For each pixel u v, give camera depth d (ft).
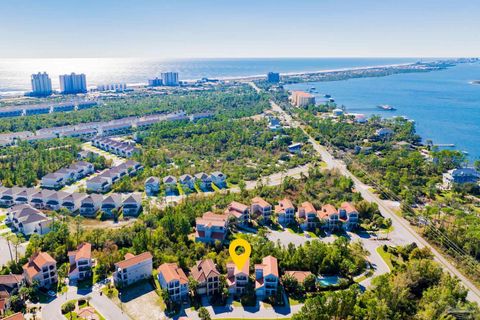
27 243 602.85
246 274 479.41
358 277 518.37
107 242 579.48
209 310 455.63
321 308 413.80
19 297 456.86
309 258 526.57
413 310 441.27
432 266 492.95
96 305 460.14
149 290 490.90
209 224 601.62
